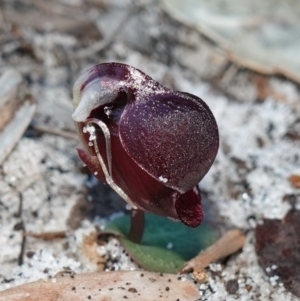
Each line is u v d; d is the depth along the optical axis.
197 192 0.14
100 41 0.21
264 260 0.15
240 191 0.17
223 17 0.22
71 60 0.21
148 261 0.15
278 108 0.20
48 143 0.17
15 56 0.20
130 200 0.13
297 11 0.21
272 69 0.21
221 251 0.15
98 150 0.13
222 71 0.21
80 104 0.13
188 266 0.15
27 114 0.17
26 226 0.16
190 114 0.13
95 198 0.16
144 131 0.13
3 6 0.21
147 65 0.21
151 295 0.14
